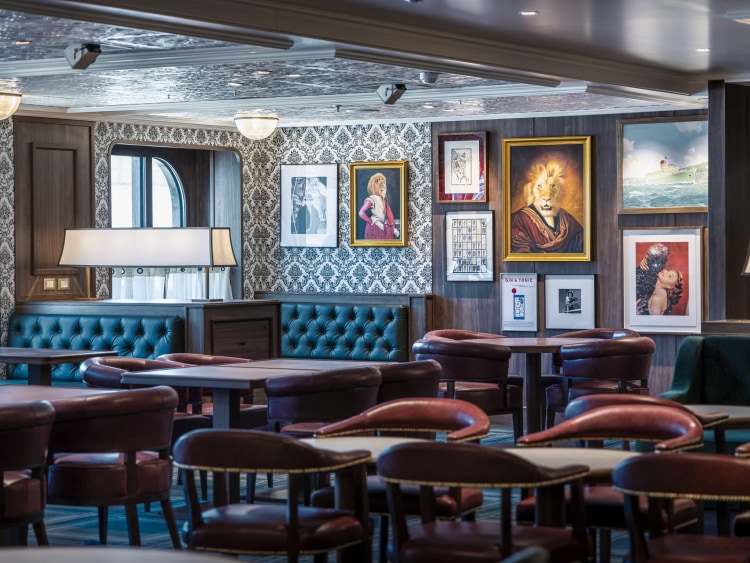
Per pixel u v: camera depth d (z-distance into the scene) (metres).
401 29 8.02
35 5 6.43
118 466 5.67
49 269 11.20
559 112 11.75
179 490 8.00
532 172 12.11
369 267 12.87
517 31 8.34
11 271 10.91
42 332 10.75
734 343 8.05
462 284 12.45
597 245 11.92
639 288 11.73
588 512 4.80
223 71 8.55
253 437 4.26
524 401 12.11
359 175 12.85
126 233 10.65
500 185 12.27
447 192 12.47
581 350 9.02
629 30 8.29
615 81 9.73
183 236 10.50
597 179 11.90
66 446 5.52
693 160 11.50
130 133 11.92
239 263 13.03
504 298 12.26
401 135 12.66
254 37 7.37
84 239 10.78
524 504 4.91
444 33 8.30
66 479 5.66
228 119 12.37
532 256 12.12
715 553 4.06
